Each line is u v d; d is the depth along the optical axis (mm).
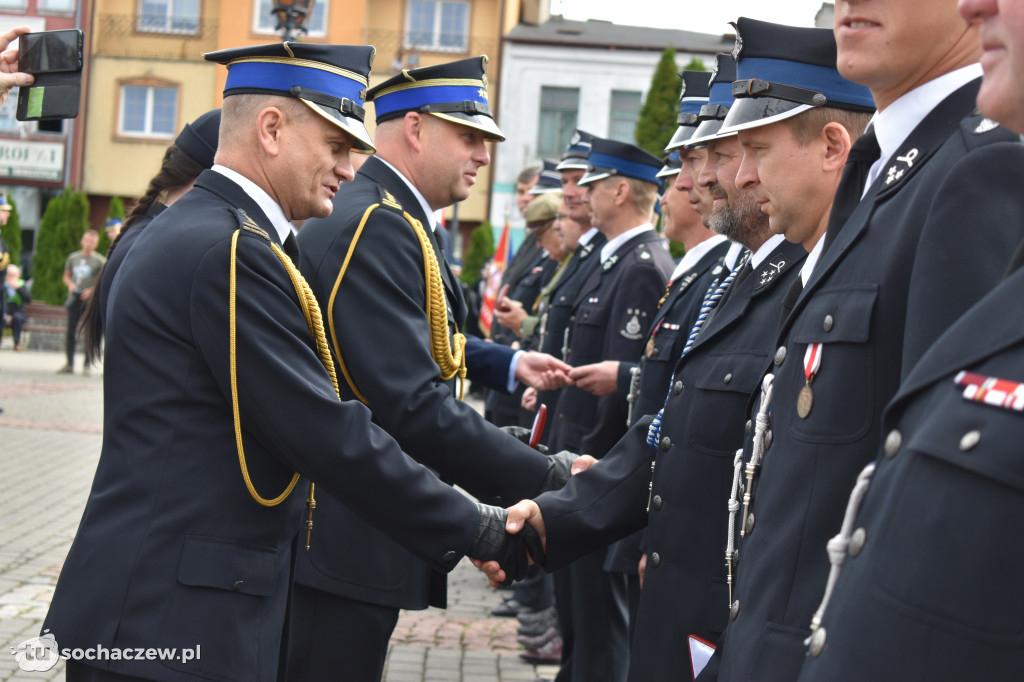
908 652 1188
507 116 27188
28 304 20469
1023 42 1240
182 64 27344
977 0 1303
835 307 1755
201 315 2244
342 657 3068
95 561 2197
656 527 2699
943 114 1753
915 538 1208
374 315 2961
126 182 27594
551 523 2807
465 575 6570
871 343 1682
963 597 1150
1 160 27469
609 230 4656
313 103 2479
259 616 2291
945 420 1218
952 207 1537
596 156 4648
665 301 3615
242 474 2271
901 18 1758
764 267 2594
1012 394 1157
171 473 2227
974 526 1149
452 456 2945
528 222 6859
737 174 2529
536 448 3410
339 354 2955
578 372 3848
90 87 27453
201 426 2258
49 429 10594
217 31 27281
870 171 1887
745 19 2291
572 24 30234
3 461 8820
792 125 2236
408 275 3059
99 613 2168
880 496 1317
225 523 2244
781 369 1879
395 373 2924
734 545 2119
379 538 3076
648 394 3459
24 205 27875
